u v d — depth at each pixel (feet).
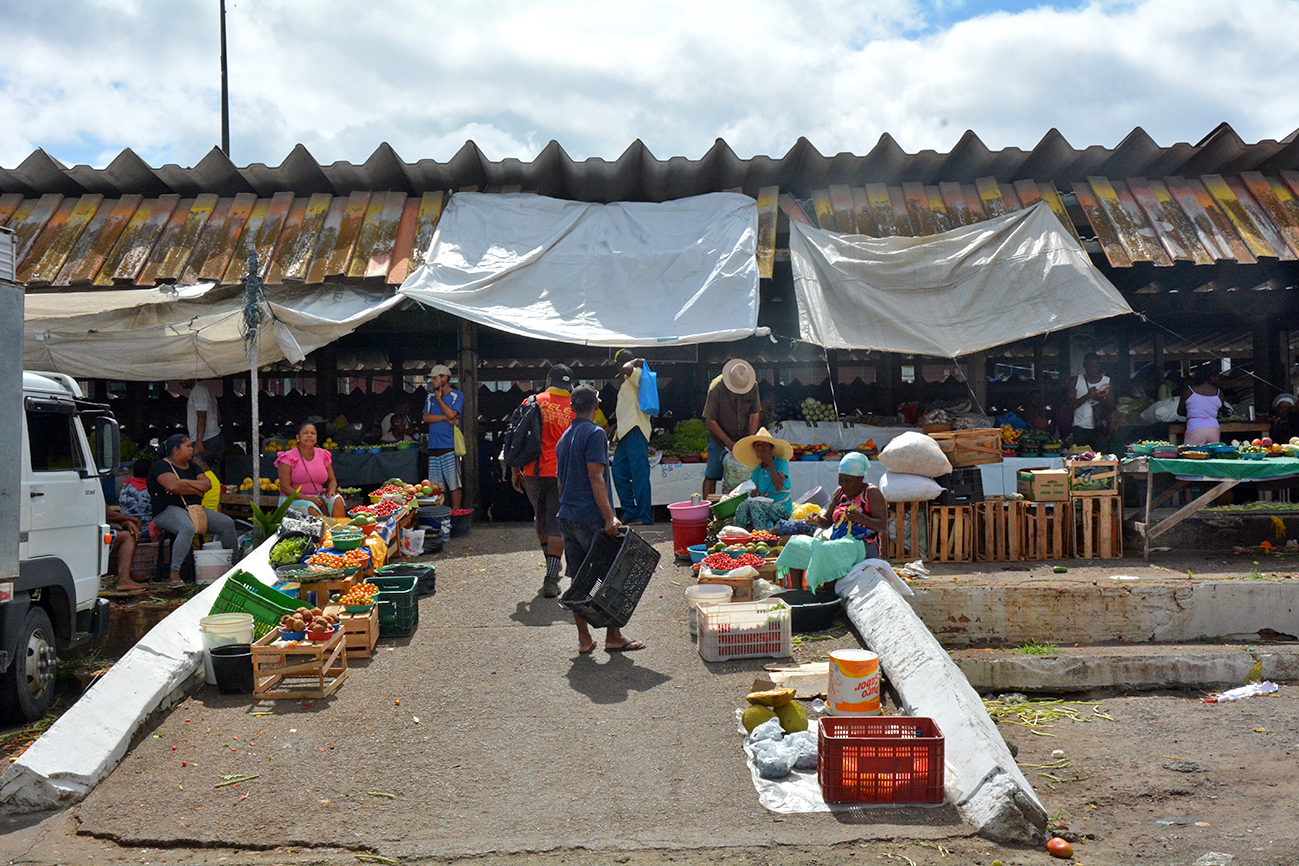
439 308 36.73
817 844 12.92
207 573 29.76
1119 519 31.22
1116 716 20.81
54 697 23.59
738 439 31.68
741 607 20.49
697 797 14.39
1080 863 12.66
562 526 21.21
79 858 12.98
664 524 35.86
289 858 12.80
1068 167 42.22
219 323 35.01
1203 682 23.43
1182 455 30.71
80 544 23.47
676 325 36.24
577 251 39.70
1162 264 38.73
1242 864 12.69
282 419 54.85
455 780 15.11
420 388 56.75
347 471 38.65
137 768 15.74
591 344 35.81
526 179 43.32
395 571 26.14
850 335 36.81
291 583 23.35
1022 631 25.90
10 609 19.57
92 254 40.27
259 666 18.74
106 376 36.09
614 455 35.83
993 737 15.30
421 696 18.78
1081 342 57.47
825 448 38.63
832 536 24.30
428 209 42.47
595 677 19.60
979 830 13.32
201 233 41.34
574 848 12.89
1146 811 14.98
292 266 39.37
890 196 42.96
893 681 18.19
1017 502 31.30
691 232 40.83
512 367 64.64
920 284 37.88
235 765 15.78
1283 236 39.58
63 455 23.41
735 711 17.66
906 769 14.15
